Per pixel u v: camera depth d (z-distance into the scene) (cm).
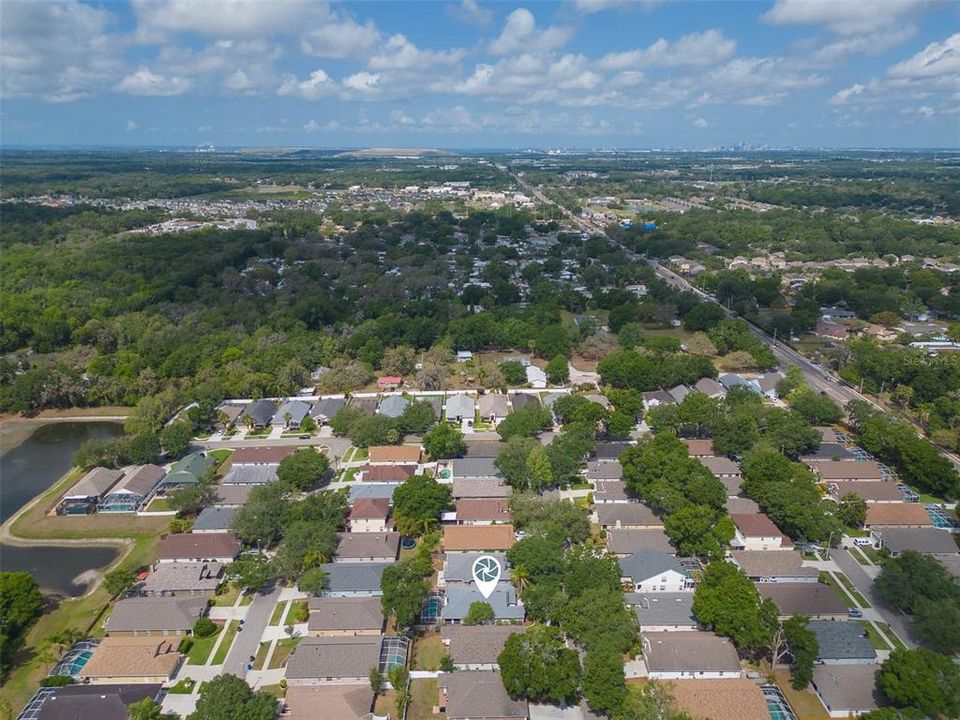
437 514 15150
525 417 19038
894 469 17600
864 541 14675
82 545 15238
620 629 11225
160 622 12119
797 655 10669
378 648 11231
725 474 17012
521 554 13038
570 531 14125
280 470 16750
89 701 10244
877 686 10438
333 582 12962
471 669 11031
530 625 11956
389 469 17100
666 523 14125
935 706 9531
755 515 14850
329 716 10038
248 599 13050
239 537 14488
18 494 17862
